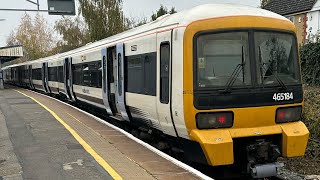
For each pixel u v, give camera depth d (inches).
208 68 266.5
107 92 475.2
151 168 246.4
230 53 271.3
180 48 272.2
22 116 509.7
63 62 799.1
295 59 292.8
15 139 348.2
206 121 264.2
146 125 373.1
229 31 271.0
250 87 272.2
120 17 1675.7
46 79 1049.5
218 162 258.4
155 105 322.3
